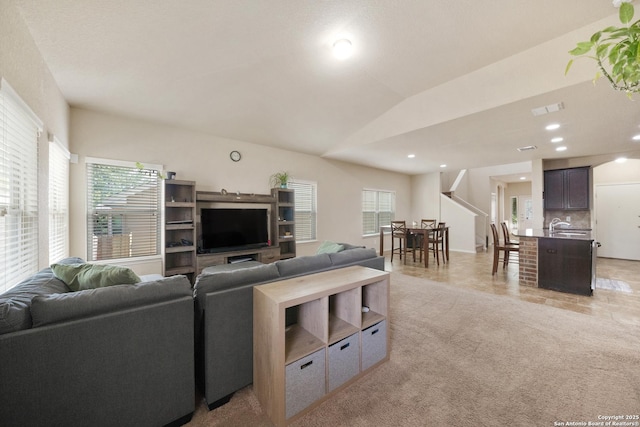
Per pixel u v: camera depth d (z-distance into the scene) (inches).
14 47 64.5
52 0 68.6
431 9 81.1
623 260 236.2
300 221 220.1
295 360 58.1
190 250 147.5
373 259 110.3
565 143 170.7
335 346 66.6
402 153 207.6
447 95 127.3
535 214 224.4
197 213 164.1
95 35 82.1
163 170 151.1
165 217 140.9
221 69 107.0
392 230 241.8
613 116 122.2
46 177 86.5
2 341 40.6
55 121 99.9
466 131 145.2
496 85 110.9
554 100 105.2
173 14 77.2
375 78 121.4
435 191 312.8
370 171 279.3
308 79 119.2
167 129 152.8
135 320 51.4
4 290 60.0
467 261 237.9
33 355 42.7
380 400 64.1
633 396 64.3
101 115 132.3
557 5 80.1
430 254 275.4
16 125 66.1
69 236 123.4
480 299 134.8
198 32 85.5
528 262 159.8
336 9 80.1
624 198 240.5
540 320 108.7
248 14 80.0
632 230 236.7
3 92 55.7
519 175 341.4
